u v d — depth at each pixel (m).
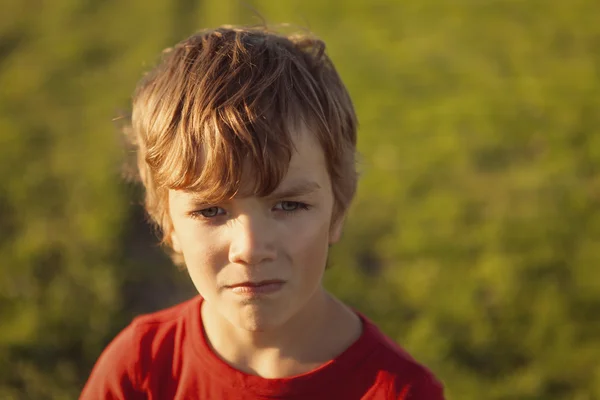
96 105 5.52
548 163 4.39
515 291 3.38
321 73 1.35
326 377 1.30
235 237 1.15
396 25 6.91
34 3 7.87
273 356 1.33
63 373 3.05
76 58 6.50
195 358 1.37
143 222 4.03
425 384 1.31
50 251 3.76
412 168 4.43
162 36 6.86
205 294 1.22
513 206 4.00
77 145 4.88
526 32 6.43
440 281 3.50
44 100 5.68
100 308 3.39
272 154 1.13
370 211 4.07
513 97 5.23
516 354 3.09
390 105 5.27
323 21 7.16
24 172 4.55
